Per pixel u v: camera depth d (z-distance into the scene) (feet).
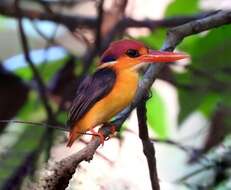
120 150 29.40
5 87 36.81
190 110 38.19
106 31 36.83
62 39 40.01
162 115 39.50
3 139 34.91
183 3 39.91
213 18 25.62
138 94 24.76
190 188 30.01
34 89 36.99
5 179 31.81
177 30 25.57
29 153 31.68
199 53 38.24
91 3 41.57
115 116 26.45
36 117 38.78
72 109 26.63
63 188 20.57
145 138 24.36
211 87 37.65
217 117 34.55
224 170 30.22
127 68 26.43
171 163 37.76
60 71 37.60
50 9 37.06
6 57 41.55
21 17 34.71
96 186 26.32
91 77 26.84
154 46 39.40
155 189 24.35
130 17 36.22
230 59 38.29
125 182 28.55
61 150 31.35
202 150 32.94
